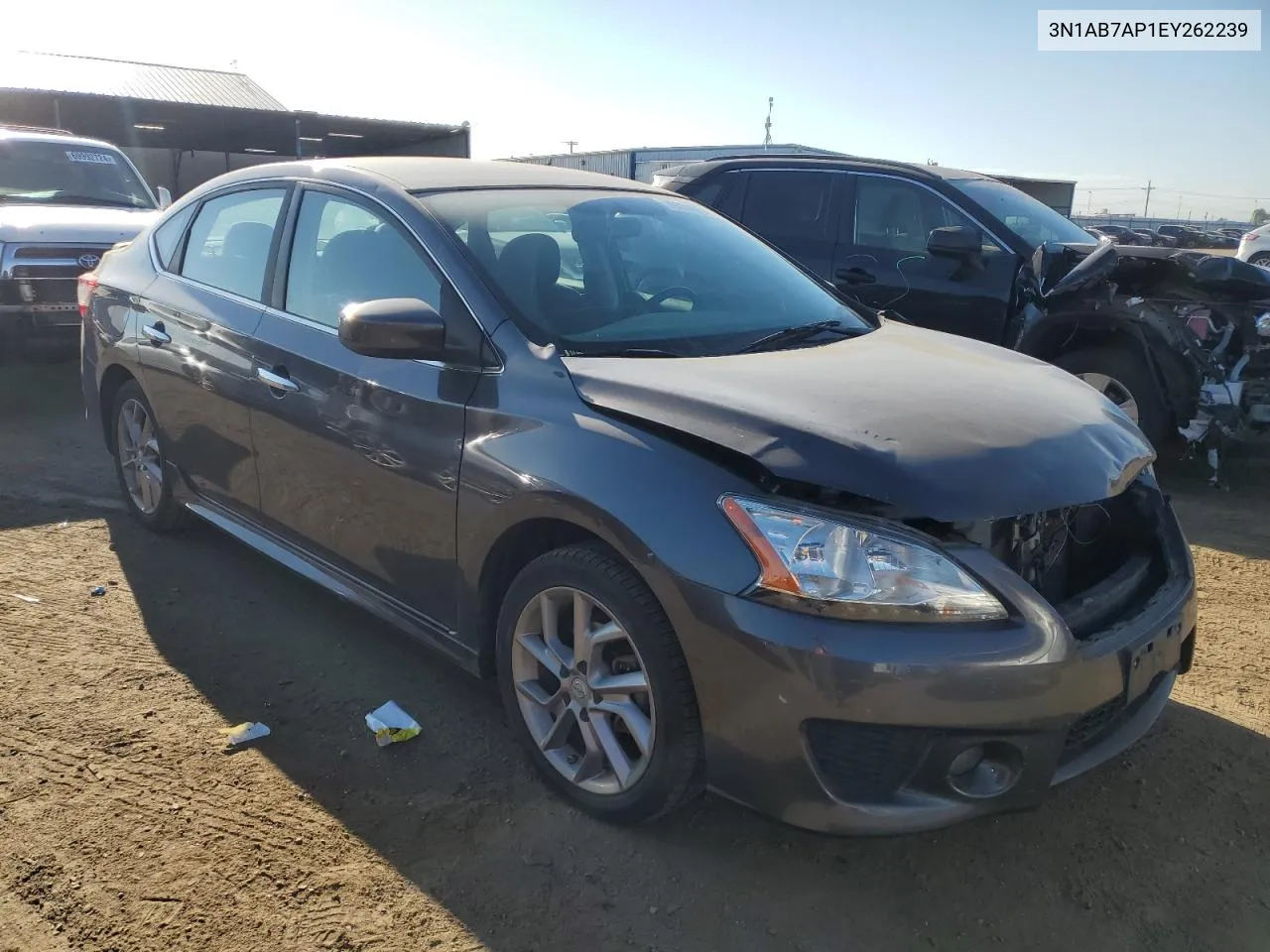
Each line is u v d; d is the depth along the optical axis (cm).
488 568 285
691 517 233
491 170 371
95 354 476
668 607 235
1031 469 238
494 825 270
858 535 221
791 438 233
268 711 324
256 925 231
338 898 241
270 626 384
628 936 233
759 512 227
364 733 313
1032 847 268
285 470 356
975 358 314
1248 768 305
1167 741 319
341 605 404
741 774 233
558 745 279
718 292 346
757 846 264
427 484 294
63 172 830
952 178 664
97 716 317
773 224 726
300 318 351
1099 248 593
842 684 216
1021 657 219
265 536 384
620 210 367
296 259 361
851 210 691
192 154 2773
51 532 476
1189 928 239
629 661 261
